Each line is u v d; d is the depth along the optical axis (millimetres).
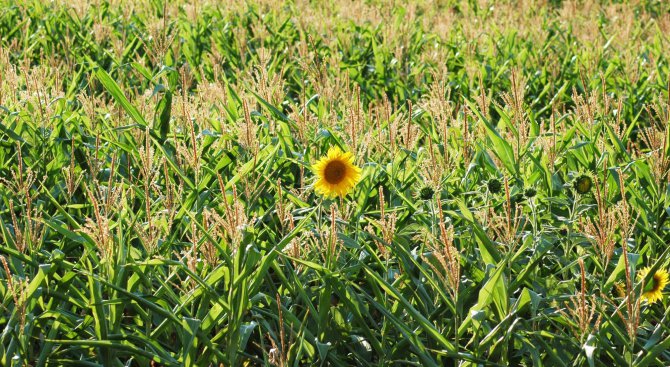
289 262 3711
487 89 8633
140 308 3438
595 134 5473
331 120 5457
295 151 5203
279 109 5688
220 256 3803
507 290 3438
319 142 5148
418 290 3715
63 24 9898
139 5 11039
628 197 4691
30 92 5324
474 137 5527
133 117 4965
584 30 11367
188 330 3188
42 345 3295
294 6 11984
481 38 10914
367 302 3867
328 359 3570
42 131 5129
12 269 3777
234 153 4969
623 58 9914
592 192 4527
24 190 3752
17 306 3061
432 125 5480
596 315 3684
